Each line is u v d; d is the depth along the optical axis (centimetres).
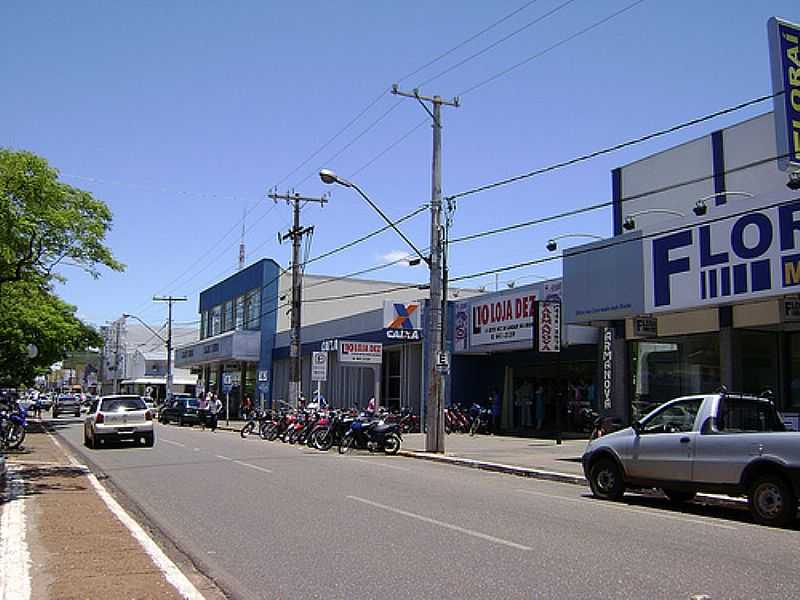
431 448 2295
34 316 3631
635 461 1308
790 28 1633
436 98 2395
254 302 5578
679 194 2208
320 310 5400
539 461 2041
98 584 723
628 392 2205
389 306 3416
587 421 2920
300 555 860
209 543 935
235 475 1661
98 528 1022
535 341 2661
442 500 1290
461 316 3338
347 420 2484
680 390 2081
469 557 845
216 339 5597
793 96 1616
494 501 1291
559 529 1025
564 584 730
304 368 4750
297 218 3544
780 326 1867
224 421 5147
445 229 2405
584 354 2962
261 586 733
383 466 1922
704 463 1192
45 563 812
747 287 1688
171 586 716
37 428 4081
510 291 3027
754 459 1123
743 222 1706
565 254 2228
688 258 1833
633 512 1214
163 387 8719
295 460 2044
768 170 1962
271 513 1145
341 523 1058
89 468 1848
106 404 2553
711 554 876
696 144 2169
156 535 995
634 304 1978
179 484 1512
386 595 694
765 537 1003
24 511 1168
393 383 3916
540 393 3197
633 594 696
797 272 1582
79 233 1659
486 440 2842
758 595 695
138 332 10994
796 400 1894
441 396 2322
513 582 738
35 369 4181
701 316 2012
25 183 1552
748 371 1909
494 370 3428
